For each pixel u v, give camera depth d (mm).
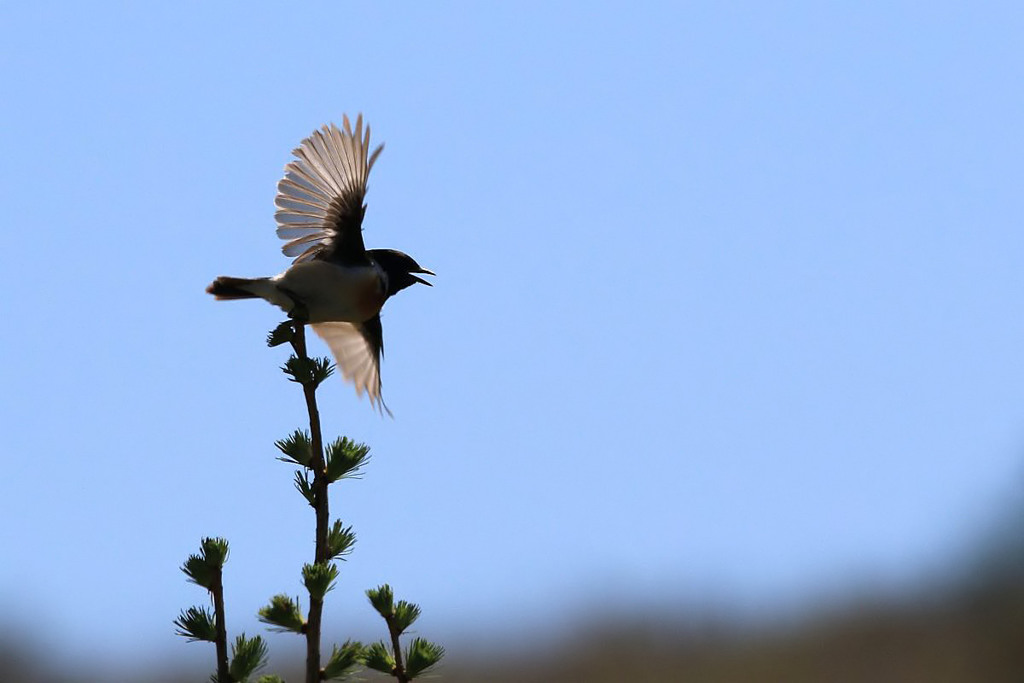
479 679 30812
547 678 30641
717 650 32469
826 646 31344
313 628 7562
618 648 32062
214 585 7676
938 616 32625
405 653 8422
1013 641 29469
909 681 28188
